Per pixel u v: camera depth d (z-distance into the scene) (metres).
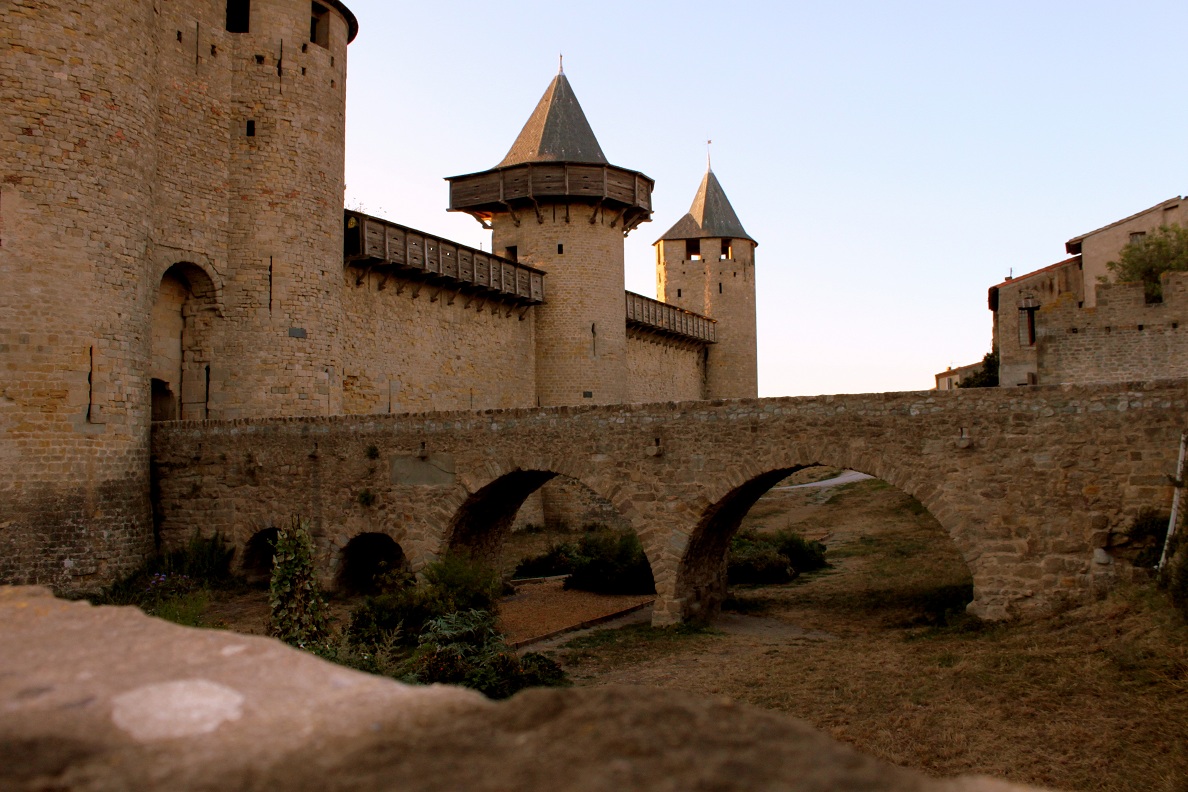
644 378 47.16
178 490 22.02
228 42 24.98
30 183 18.56
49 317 18.70
